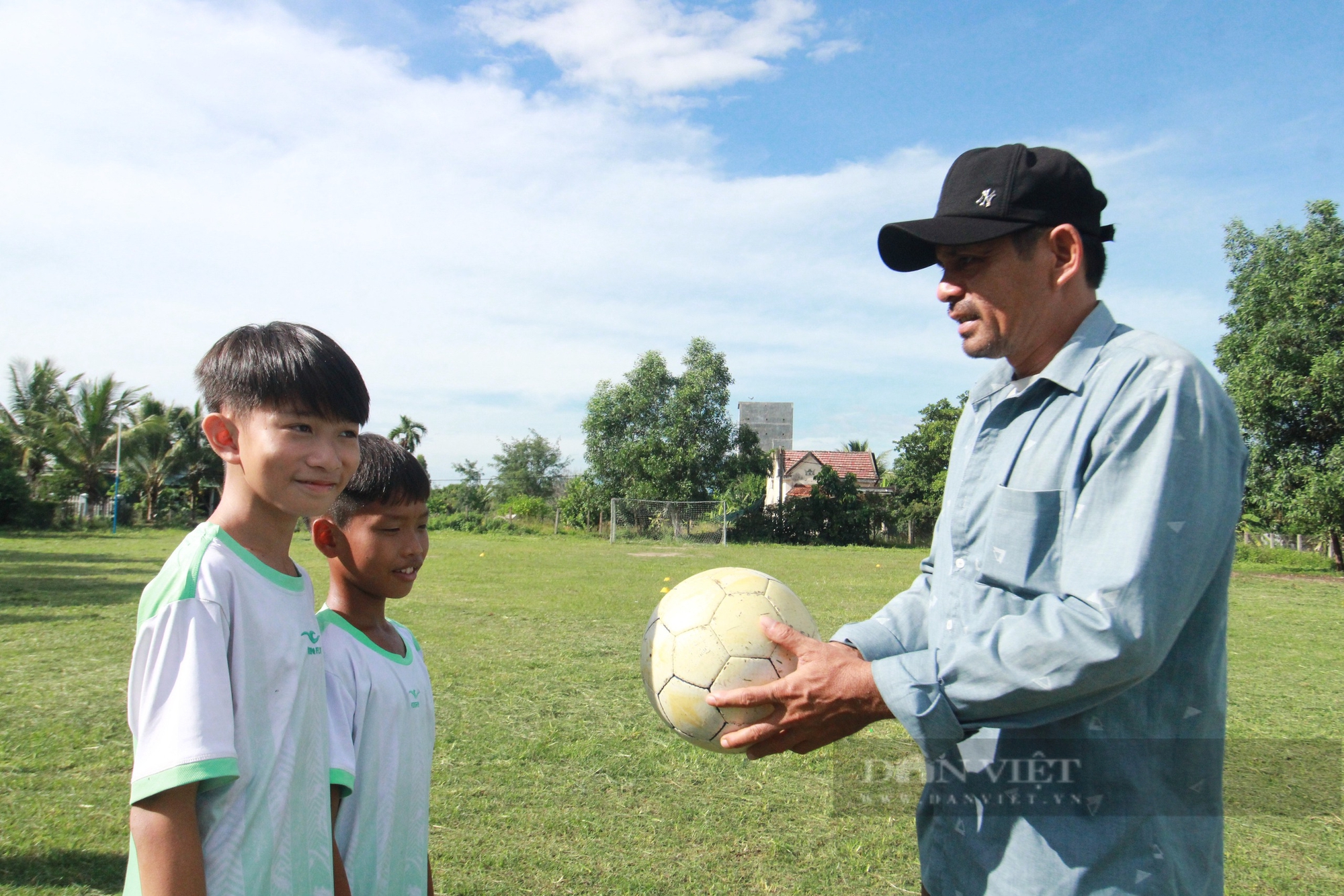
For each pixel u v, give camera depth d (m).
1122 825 1.47
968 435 1.94
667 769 4.62
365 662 2.06
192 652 1.42
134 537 25.03
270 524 1.63
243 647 1.50
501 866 3.45
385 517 2.14
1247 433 21.23
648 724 5.46
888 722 5.45
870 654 1.95
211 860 1.43
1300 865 3.64
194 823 1.39
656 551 23.94
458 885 3.28
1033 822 1.52
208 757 1.38
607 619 9.77
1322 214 20.73
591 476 33.81
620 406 33.56
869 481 48.06
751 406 77.31
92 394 31.03
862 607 11.62
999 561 1.58
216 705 1.42
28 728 5.03
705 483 33.84
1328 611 12.32
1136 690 1.51
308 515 1.63
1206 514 1.41
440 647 7.93
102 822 3.71
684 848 3.66
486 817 3.93
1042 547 1.55
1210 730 1.53
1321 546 25.12
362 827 1.96
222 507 1.64
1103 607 1.36
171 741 1.37
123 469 32.06
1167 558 1.37
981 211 1.68
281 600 1.60
